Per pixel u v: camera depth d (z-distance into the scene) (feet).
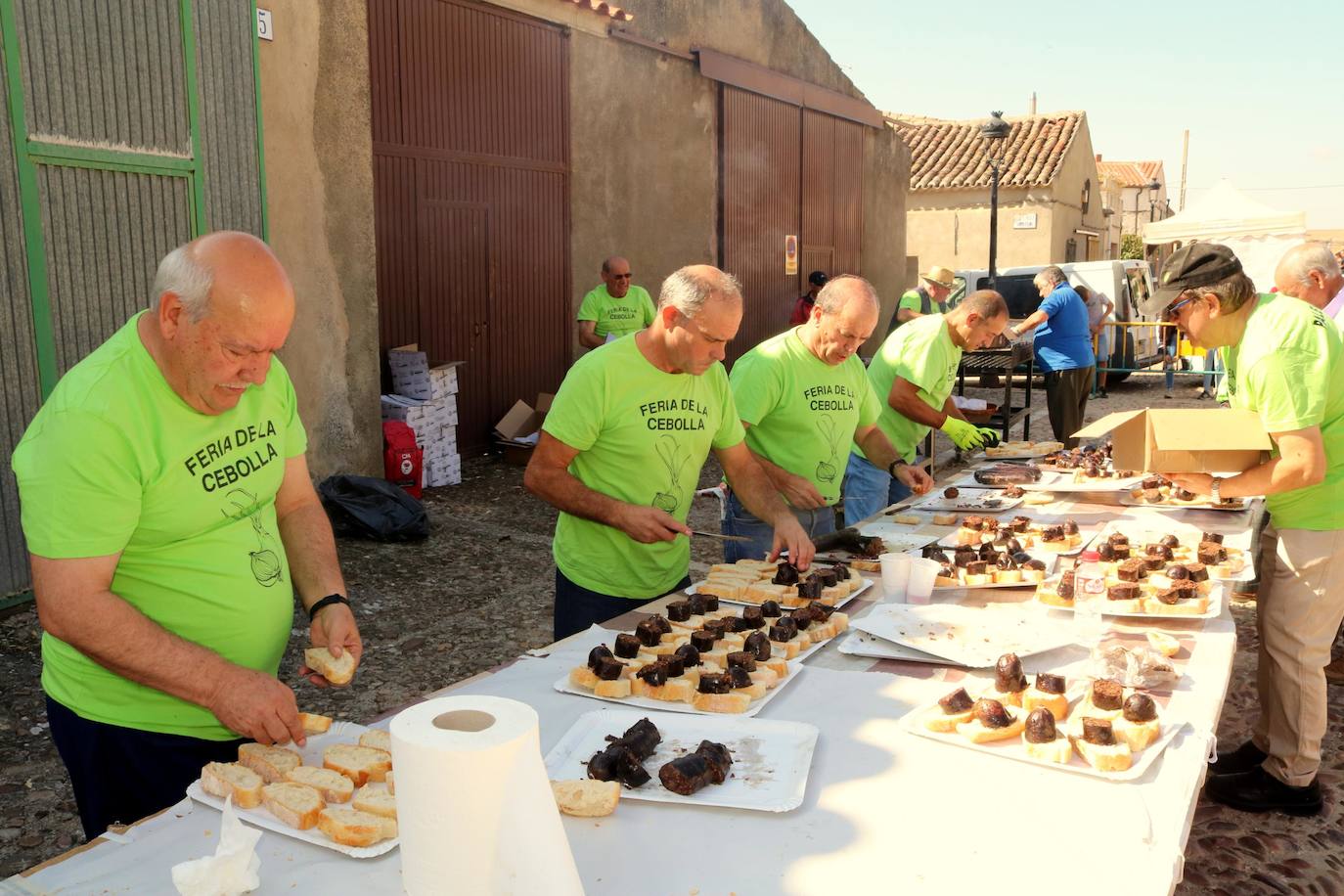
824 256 50.06
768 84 43.42
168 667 6.48
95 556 6.44
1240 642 17.62
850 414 13.61
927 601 9.73
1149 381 61.57
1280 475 10.08
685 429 10.66
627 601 10.94
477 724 4.45
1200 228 66.23
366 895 5.03
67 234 17.57
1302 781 11.79
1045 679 7.21
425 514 23.41
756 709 7.23
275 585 7.68
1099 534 12.64
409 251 29.48
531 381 34.09
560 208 34.32
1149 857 5.43
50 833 11.16
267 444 7.61
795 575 10.05
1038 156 81.97
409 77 28.86
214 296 6.21
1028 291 56.13
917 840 5.58
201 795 5.96
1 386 16.58
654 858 5.40
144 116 18.85
